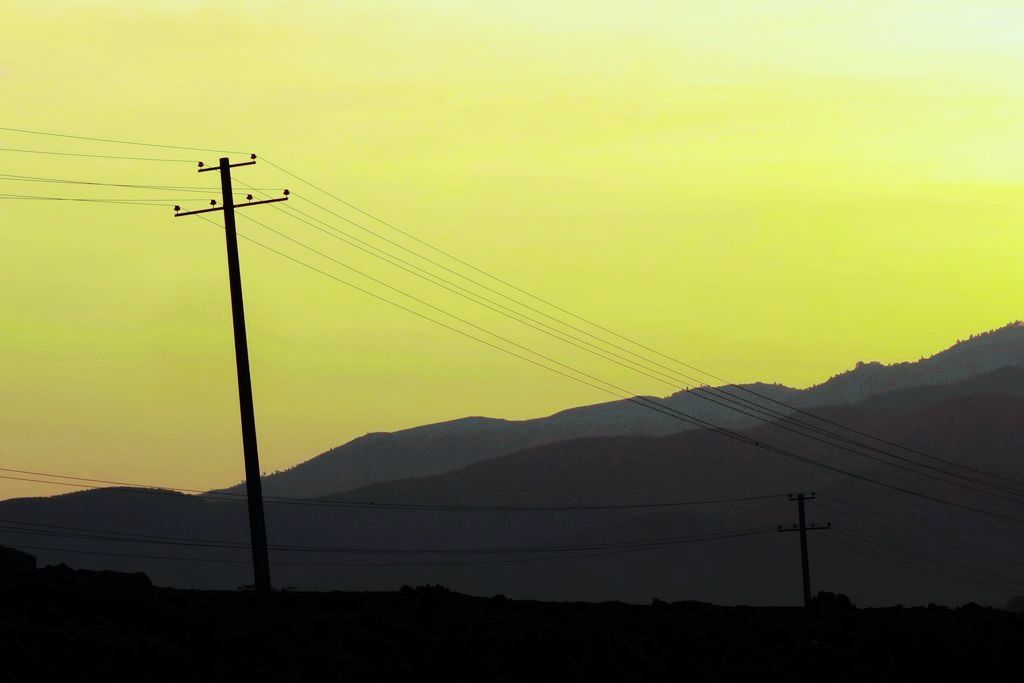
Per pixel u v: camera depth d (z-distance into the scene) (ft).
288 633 389.19
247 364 449.06
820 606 597.93
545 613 476.54
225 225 456.04
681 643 472.85
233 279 453.17
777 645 502.38
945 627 585.63
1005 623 624.18
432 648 405.80
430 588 481.46
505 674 395.14
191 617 383.45
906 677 500.74
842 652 512.63
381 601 453.99
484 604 476.13
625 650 444.14
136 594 397.39
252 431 444.55
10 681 303.89
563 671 409.49
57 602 375.04
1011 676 531.50
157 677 328.70
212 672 340.39
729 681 445.78
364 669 369.91
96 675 319.68
